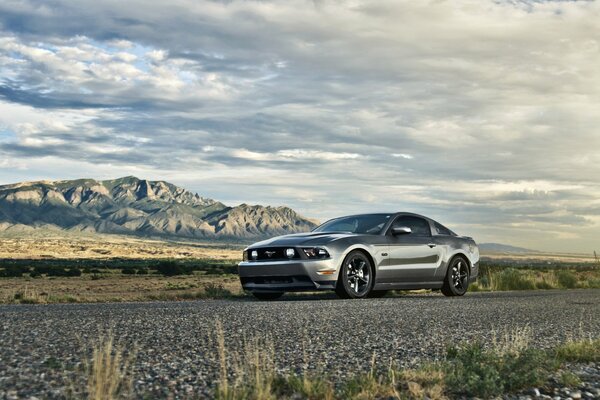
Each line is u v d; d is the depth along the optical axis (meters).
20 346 4.19
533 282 18.48
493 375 3.68
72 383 3.24
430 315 7.00
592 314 7.75
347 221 11.62
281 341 4.88
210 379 3.52
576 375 4.10
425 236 11.59
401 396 3.35
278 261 10.03
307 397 3.27
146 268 81.81
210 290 13.98
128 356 4.05
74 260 146.25
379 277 10.66
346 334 5.34
